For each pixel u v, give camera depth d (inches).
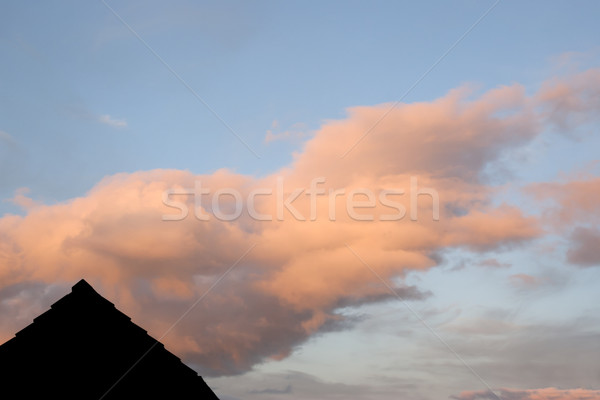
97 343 608.1
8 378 572.1
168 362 641.0
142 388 614.9
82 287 620.1
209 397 666.2
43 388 576.4
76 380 587.8
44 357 587.2
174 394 633.6
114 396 597.3
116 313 627.5
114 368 607.2
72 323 605.6
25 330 593.9
